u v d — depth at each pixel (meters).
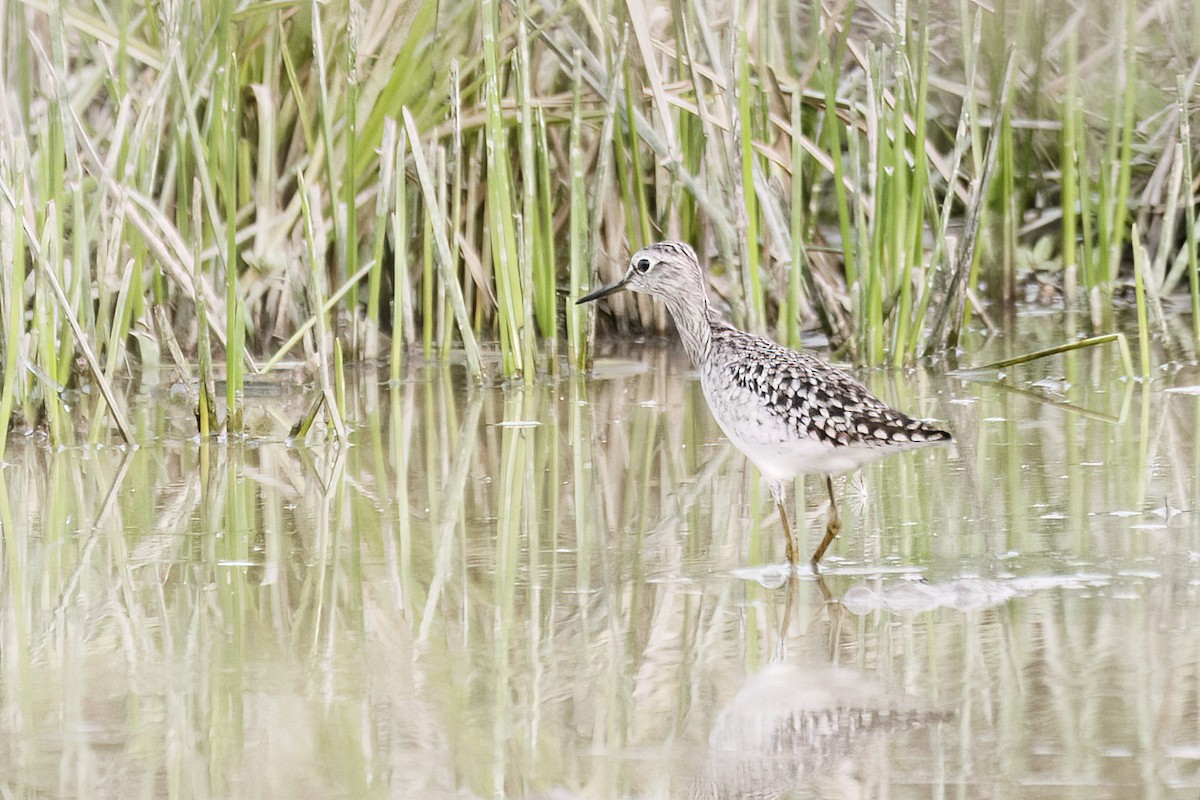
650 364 15.18
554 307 14.41
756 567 8.31
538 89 15.67
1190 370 13.66
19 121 13.71
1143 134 18.00
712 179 14.75
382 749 5.98
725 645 7.04
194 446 11.95
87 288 12.83
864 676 6.56
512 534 9.18
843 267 16.92
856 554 8.44
